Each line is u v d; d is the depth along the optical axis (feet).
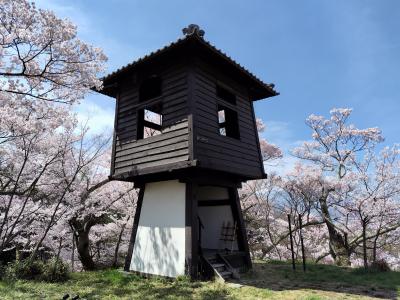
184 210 27.07
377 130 57.88
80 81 24.86
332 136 59.57
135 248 30.22
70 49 22.86
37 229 39.17
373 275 29.22
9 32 20.49
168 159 26.05
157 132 49.85
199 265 26.35
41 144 32.04
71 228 40.75
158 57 28.14
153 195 30.40
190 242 25.62
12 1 20.02
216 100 28.78
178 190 28.22
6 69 22.66
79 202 37.14
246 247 31.04
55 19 21.52
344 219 52.34
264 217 60.08
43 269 26.84
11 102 25.16
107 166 45.85
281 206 60.34
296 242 57.41
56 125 27.84
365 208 44.57
